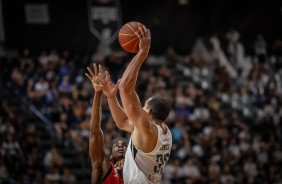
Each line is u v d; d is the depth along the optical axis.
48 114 20.11
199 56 27.25
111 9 26.98
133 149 5.94
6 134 17.80
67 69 23.14
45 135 19.78
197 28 29.52
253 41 29.55
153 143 5.80
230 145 20.67
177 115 21.59
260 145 21.19
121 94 5.73
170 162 18.75
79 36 27.25
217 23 29.44
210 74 26.11
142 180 5.86
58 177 17.08
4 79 22.41
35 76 22.11
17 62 23.41
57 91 21.06
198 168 19.02
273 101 24.67
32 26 26.64
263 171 20.34
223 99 24.67
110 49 27.38
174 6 29.03
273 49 28.62
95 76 6.12
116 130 18.92
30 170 17.12
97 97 6.15
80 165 18.72
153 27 28.66
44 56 23.92
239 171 20.08
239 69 26.11
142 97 21.97
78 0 27.25
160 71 24.44
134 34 5.90
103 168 6.13
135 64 5.75
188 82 25.55
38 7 26.75
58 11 26.98
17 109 20.86
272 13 29.95
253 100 24.70
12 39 26.33
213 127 21.41
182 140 19.73
